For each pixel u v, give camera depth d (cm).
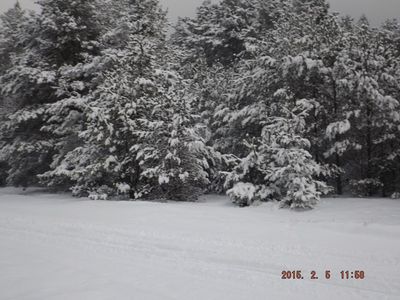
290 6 2828
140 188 1736
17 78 2134
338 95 1802
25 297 551
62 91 2081
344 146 1689
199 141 1659
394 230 917
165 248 830
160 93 1853
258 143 1928
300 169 1302
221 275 654
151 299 548
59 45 2231
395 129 1806
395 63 1958
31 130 2295
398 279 631
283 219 1145
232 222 1100
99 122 1716
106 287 591
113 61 2025
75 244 871
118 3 2523
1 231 1022
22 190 2538
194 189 1800
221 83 2311
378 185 1853
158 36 2334
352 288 595
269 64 1906
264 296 565
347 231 948
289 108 1730
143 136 1672
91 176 1758
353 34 1836
